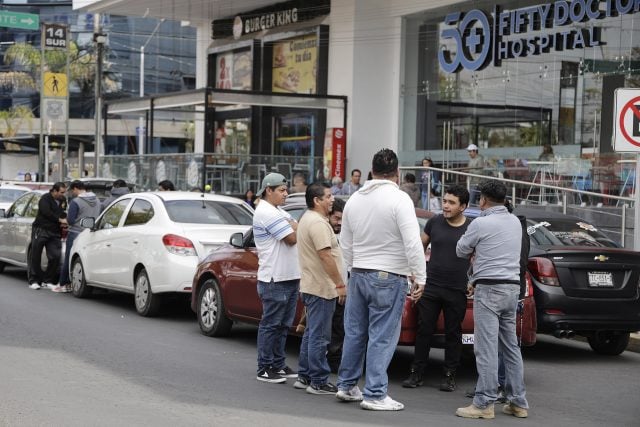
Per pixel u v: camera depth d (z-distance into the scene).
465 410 9.34
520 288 9.97
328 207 10.16
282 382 10.77
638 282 12.69
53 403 9.12
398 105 29.94
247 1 33.50
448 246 10.55
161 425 8.36
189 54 75.75
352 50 30.03
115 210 17.27
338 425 8.65
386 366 9.43
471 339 11.08
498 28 26.50
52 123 62.34
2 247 22.16
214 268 13.80
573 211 21.69
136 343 13.11
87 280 17.72
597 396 10.70
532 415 9.60
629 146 14.61
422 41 29.25
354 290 9.53
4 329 13.86
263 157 29.91
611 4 23.19
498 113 26.58
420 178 25.22
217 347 13.08
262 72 34.44
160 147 60.44
